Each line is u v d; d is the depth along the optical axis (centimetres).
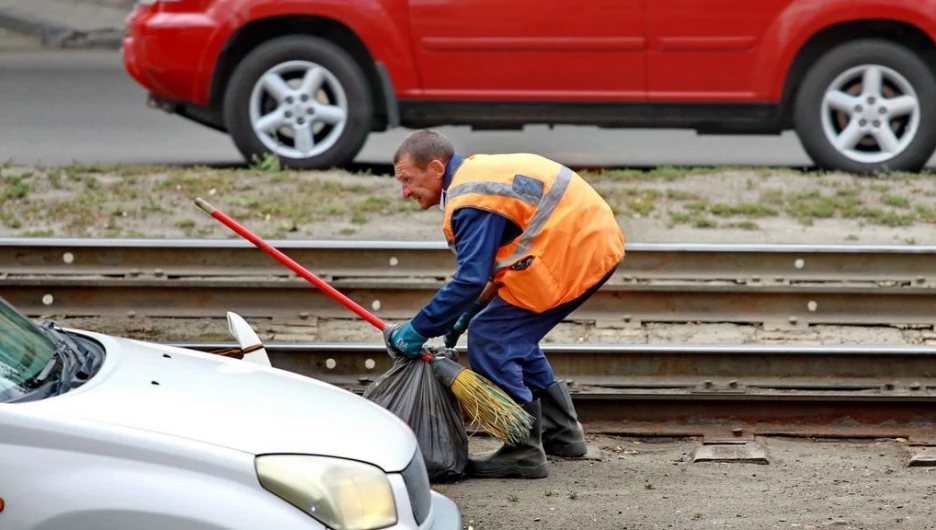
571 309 2273
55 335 1808
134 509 1419
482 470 2305
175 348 1919
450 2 4397
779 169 4450
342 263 3303
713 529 2050
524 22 4394
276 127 4478
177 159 4953
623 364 2670
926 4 4281
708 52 4375
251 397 1667
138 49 4509
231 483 1466
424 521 1628
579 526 2069
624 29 4369
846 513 2117
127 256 3297
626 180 4303
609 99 4431
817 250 3275
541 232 2181
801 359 2666
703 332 3041
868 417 2530
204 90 4497
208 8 4438
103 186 4134
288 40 4428
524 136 5741
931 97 4356
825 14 4316
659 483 2278
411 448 1664
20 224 3719
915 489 2236
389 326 2228
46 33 8756
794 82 4438
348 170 4669
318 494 1486
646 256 3291
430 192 2212
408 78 4453
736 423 2538
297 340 2980
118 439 1456
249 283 3077
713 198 4078
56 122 5859
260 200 3981
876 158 4428
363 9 4412
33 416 1450
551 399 2386
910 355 2650
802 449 2458
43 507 1409
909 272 3288
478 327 2256
